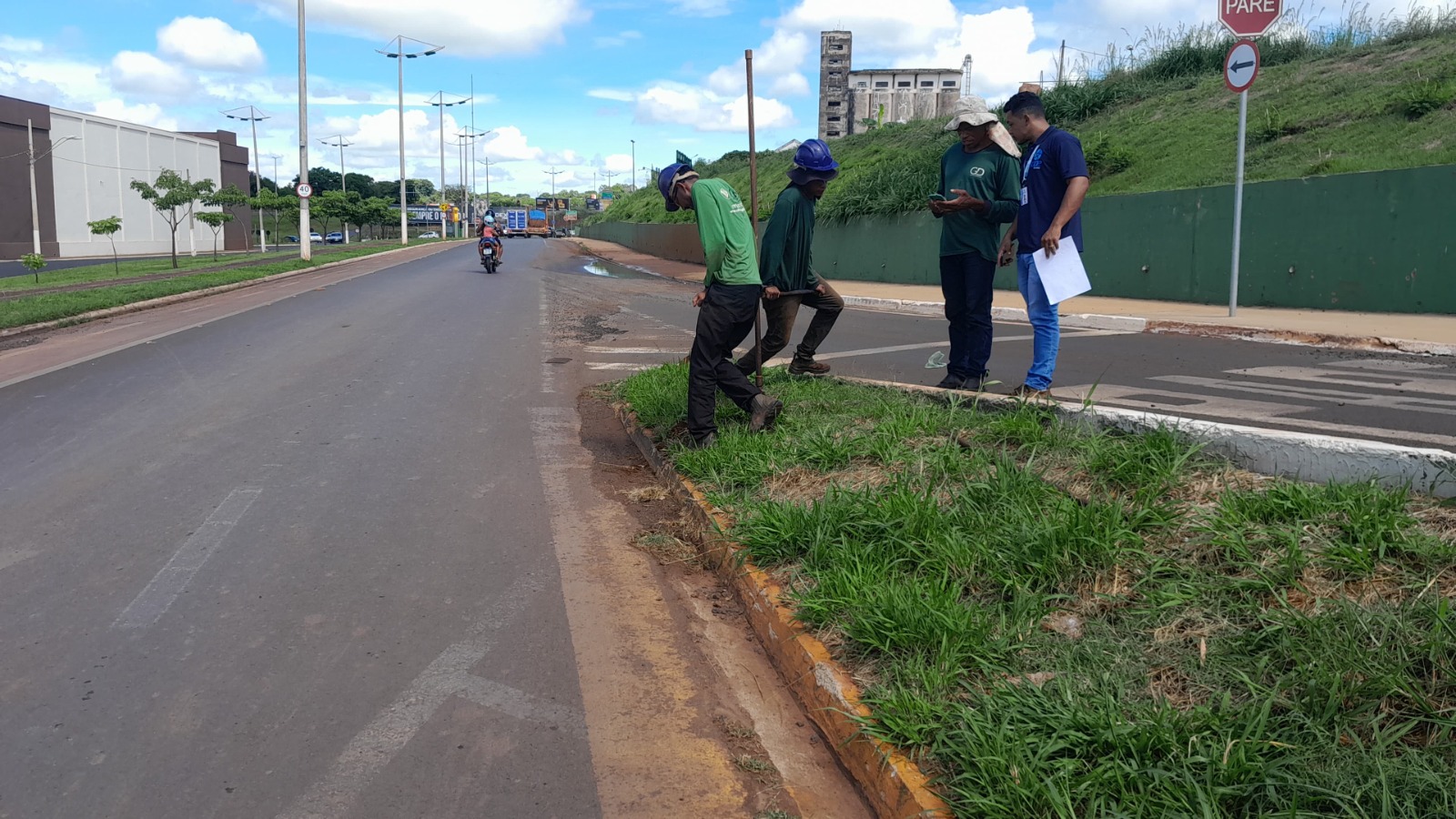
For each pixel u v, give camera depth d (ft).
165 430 21.93
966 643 9.32
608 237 196.85
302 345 35.60
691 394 17.56
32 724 9.60
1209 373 25.64
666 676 10.75
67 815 8.20
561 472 18.74
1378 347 31.01
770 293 20.26
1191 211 47.37
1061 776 7.27
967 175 19.03
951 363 20.49
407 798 8.46
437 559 14.14
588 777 8.81
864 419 17.84
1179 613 9.39
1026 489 12.38
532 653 11.23
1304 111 53.21
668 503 16.69
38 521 15.64
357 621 12.01
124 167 188.65
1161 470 12.15
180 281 63.57
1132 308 44.78
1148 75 76.02
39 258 75.20
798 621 10.78
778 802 8.48
